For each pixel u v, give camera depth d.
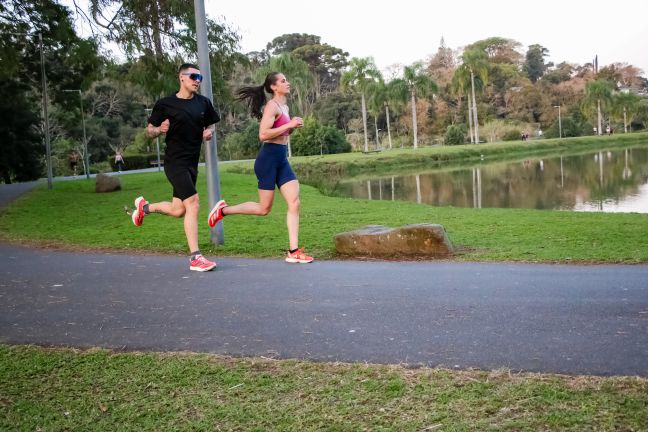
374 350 3.92
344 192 28.44
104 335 4.40
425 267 6.52
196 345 4.14
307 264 6.85
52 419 3.11
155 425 3.00
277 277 6.12
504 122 95.06
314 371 3.57
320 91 96.69
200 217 13.41
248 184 24.84
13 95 32.56
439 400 3.12
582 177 32.56
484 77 76.12
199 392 3.35
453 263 6.79
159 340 4.26
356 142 78.88
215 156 8.48
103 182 22.81
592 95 93.69
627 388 3.14
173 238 9.69
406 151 61.94
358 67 63.66
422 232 7.45
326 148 64.56
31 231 11.30
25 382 3.56
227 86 23.45
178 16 19.56
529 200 23.55
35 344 4.24
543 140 79.69
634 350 3.73
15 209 16.05
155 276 6.37
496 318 4.49
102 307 5.15
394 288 5.50
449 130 80.62
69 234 10.73
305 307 4.95
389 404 3.11
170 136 6.32
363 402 3.14
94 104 60.06
